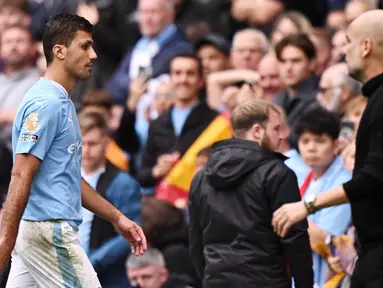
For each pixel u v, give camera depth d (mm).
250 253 18531
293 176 18562
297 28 29797
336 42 28578
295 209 17734
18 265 17641
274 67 26438
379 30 17859
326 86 25000
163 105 27875
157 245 23438
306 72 25922
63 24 17234
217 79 27719
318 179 20922
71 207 17188
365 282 17766
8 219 16656
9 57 32750
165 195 25875
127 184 23156
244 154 18609
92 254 22703
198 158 25344
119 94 32062
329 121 20672
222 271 18656
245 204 18609
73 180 17266
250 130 18797
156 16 31812
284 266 18719
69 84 17328
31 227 17047
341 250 20203
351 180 17516
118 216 18297
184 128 26719
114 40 34125
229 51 30406
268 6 33562
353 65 18062
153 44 31938
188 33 33406
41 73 32344
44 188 17016
